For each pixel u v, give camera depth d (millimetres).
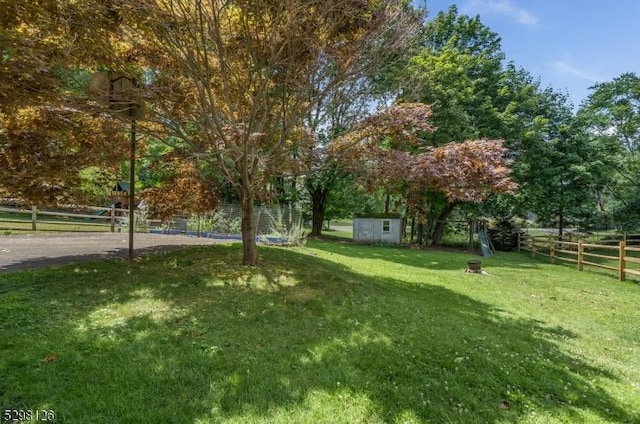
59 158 5473
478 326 5113
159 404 2574
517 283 9469
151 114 5988
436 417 2770
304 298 5137
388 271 9047
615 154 20281
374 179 6273
